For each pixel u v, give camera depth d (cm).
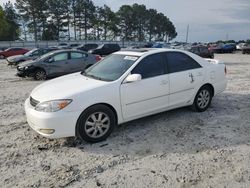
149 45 4194
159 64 530
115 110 467
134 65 498
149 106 510
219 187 327
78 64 1284
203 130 506
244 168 369
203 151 420
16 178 351
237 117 580
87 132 443
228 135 482
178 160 393
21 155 414
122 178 348
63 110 419
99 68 544
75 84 471
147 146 441
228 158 397
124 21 9412
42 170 370
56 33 7319
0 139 475
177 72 550
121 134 489
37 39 7081
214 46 4366
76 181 343
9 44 4941
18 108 675
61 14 7262
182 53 577
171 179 344
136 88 486
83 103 430
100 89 449
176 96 550
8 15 7725
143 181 341
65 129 423
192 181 339
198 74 585
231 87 917
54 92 442
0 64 2211
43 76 1207
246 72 1392
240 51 4497
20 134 497
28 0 6700
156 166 377
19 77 1295
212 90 626
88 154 416
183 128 516
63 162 392
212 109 637
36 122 424
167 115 591
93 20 7981
